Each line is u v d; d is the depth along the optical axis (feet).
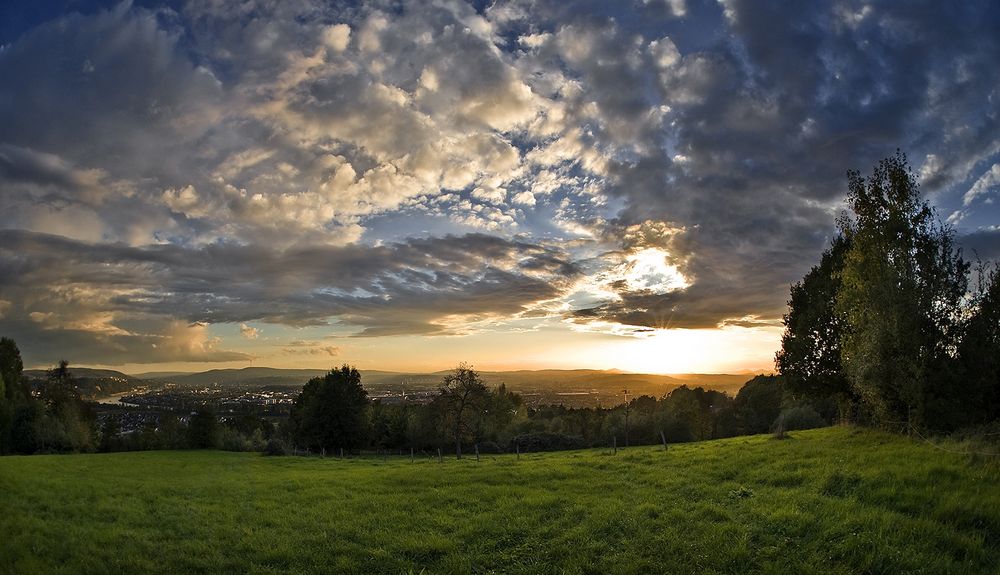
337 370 293.23
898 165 100.32
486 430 316.81
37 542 45.70
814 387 129.18
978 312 91.15
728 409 339.16
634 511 52.37
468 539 46.75
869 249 100.78
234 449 305.94
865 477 55.98
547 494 64.34
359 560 41.75
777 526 44.09
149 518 57.98
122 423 469.16
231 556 43.68
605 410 423.23
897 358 89.71
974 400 85.40
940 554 36.06
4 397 256.52
